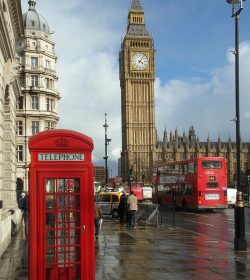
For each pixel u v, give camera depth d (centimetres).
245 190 9962
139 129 16538
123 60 16938
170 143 18225
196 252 1589
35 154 834
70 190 852
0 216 1423
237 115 1700
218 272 1212
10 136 2170
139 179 15475
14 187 2478
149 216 2811
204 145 18662
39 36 7888
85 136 855
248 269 1258
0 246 1426
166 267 1280
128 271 1215
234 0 1692
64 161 842
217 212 4556
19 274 1173
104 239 2009
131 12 16962
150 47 16738
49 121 7838
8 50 1670
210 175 4362
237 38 1714
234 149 18612
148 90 16662
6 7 1625
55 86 8206
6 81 1766
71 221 849
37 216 827
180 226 2870
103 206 3609
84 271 844
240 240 1634
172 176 5034
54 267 842
